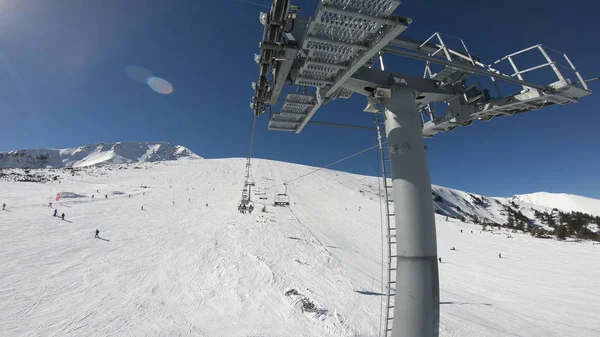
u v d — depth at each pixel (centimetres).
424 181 412
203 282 2017
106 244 2622
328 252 3228
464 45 521
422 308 374
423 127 638
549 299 2556
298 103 528
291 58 394
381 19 324
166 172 9425
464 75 504
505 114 525
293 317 1638
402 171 415
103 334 1309
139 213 4138
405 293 382
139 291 1792
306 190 8269
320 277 2397
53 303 1561
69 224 3159
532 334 1800
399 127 432
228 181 8456
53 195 4869
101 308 1547
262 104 555
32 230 2794
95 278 1920
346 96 548
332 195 8094
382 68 489
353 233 4675
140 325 1409
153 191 6331
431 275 386
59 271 1973
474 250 4700
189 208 4847
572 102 459
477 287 2867
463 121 551
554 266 3859
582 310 2289
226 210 4878
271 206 5644
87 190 5878
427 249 391
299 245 3253
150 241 2833
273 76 459
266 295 1906
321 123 589
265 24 364
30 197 4662
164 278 2020
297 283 2178
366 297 2088
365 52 365
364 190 10569
